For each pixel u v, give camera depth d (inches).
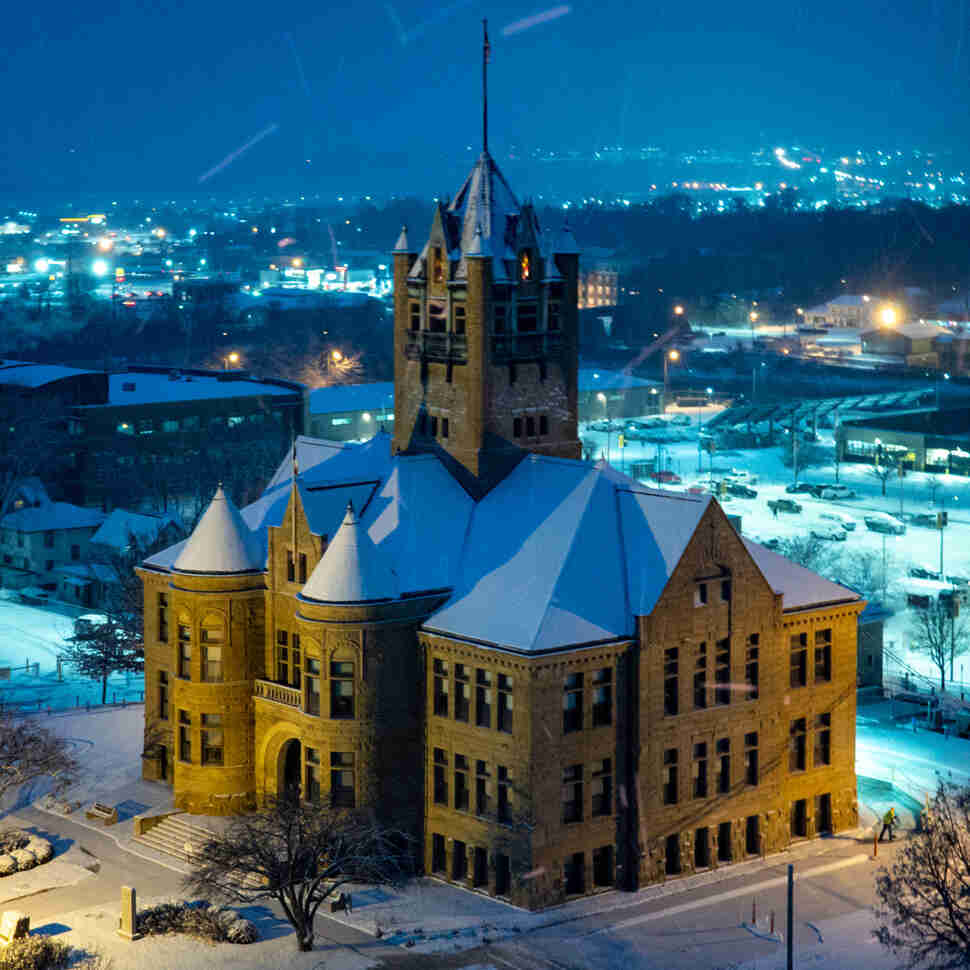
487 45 4315.9
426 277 4306.1
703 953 3469.5
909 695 5472.4
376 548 3954.2
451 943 3528.5
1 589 7746.1
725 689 3961.6
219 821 4195.4
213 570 4202.8
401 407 4434.1
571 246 4343.0
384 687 3897.6
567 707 3745.1
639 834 3823.8
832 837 4185.5
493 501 4183.1
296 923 3484.3
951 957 3280.0
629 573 3909.9
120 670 5644.7
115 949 3489.2
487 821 3786.9
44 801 4441.4
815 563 7352.4
